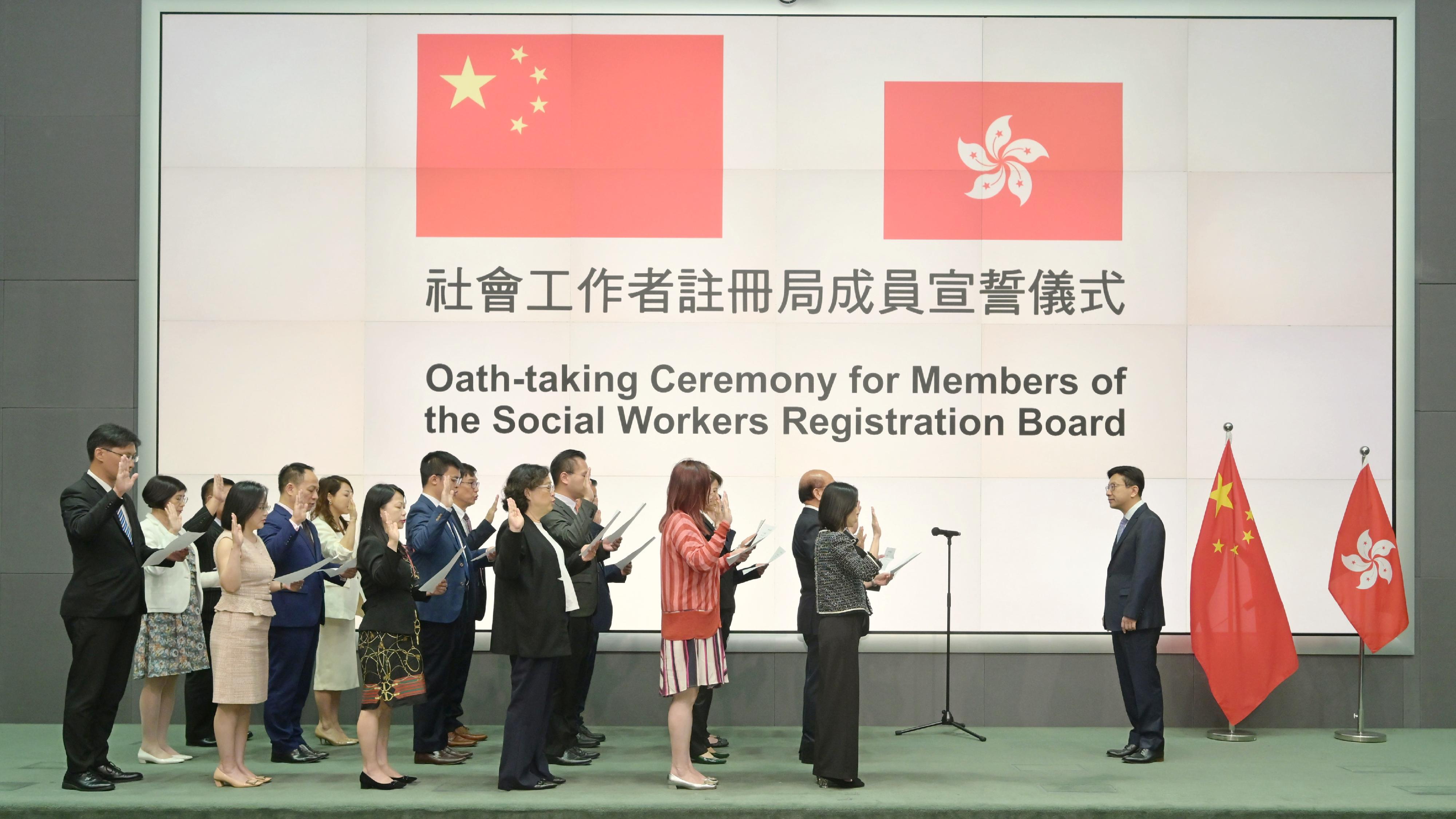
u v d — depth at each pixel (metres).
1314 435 6.68
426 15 6.82
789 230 6.81
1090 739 6.20
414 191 6.79
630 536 6.69
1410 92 6.74
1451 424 6.68
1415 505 6.66
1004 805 4.59
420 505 5.40
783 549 5.34
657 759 5.59
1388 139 6.75
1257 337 6.73
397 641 4.80
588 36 6.84
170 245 6.73
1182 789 4.93
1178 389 6.73
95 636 4.77
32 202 6.76
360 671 6.06
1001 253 6.80
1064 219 6.80
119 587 4.82
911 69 6.82
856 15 6.83
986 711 6.62
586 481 5.41
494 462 6.75
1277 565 6.64
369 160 6.79
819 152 6.82
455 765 5.39
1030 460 6.71
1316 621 6.61
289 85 6.79
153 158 6.74
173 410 6.69
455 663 5.88
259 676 4.90
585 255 6.80
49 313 6.73
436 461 5.41
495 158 6.82
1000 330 6.77
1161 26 6.80
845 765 4.84
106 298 6.74
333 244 6.77
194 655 5.54
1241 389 6.72
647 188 6.82
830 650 4.89
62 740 6.05
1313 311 6.73
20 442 6.69
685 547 4.79
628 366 6.78
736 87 6.84
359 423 6.72
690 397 6.76
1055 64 6.81
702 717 5.52
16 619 6.63
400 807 4.50
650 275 6.80
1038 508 6.70
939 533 6.09
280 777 5.07
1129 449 6.71
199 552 5.86
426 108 6.81
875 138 6.82
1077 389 6.74
